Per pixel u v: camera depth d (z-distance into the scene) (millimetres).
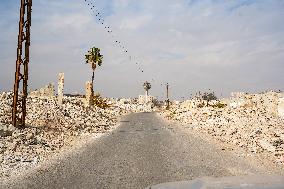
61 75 36531
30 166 11320
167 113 60906
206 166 11609
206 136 22031
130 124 33125
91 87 45219
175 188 3580
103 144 17312
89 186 8750
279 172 11023
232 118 31453
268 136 19938
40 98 35688
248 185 3297
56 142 17078
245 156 14203
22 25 18375
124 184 8961
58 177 9734
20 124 18859
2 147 13773
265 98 36844
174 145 17078
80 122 27609
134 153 14328
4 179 9398
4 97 30375
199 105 58438
